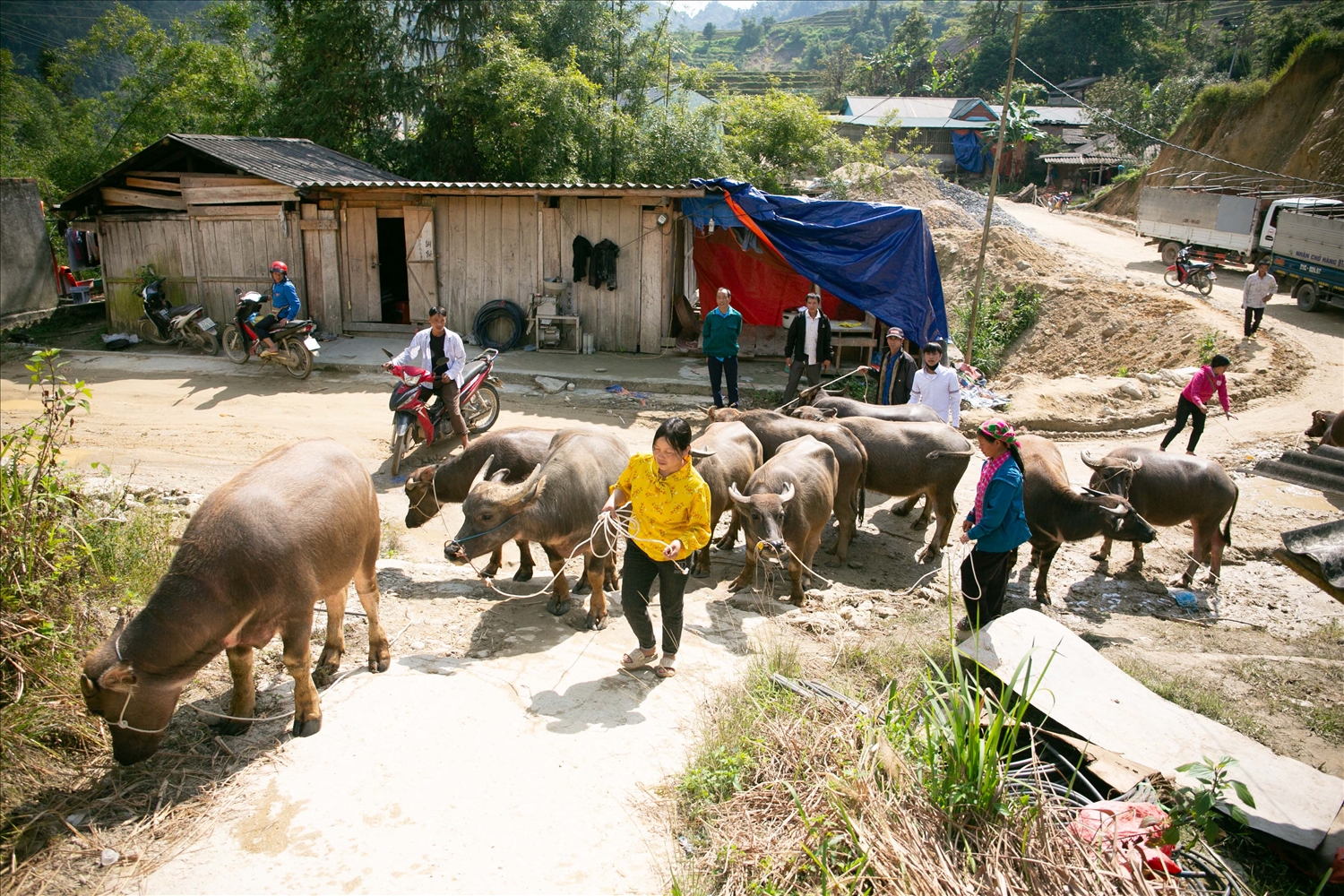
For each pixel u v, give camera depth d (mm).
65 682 4469
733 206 14008
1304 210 22688
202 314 15117
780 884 3646
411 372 9836
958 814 3877
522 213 15203
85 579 5391
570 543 6023
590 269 15211
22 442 5449
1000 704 4051
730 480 7801
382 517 8664
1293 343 17422
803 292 16922
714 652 5840
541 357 15062
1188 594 8156
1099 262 26812
